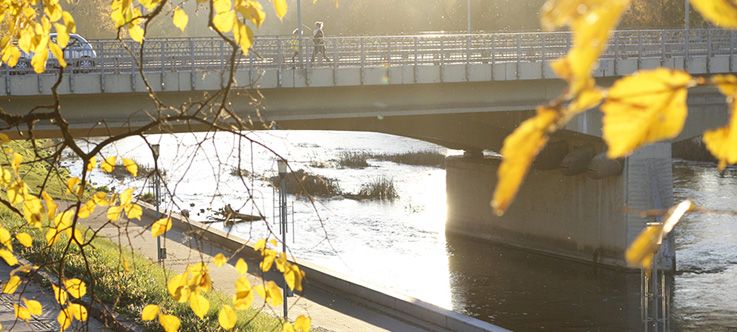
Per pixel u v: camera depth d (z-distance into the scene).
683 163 68.56
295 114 38.50
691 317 33.62
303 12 85.00
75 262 19.89
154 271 22.28
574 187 45.72
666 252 39.44
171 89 34.66
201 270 5.44
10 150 6.06
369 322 26.72
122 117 34.66
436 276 41.03
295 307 27.50
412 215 54.19
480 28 80.00
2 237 6.04
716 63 44.03
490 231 49.38
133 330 17.81
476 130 45.03
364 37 38.59
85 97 34.06
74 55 33.06
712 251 42.56
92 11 54.00
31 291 17.33
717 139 1.88
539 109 1.65
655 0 69.25
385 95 39.84
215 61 35.28
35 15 6.03
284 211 23.97
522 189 48.56
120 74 33.84
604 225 44.22
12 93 32.22
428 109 40.69
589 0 1.51
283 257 5.44
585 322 34.03
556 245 46.50
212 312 19.42
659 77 1.67
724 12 1.66
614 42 43.31
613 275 42.31
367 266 41.78
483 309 36.19
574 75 1.53
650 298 36.00
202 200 51.25
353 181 63.84
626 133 1.68
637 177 43.38
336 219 51.47
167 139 76.69
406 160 75.56
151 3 5.76
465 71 40.06
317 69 37.66
